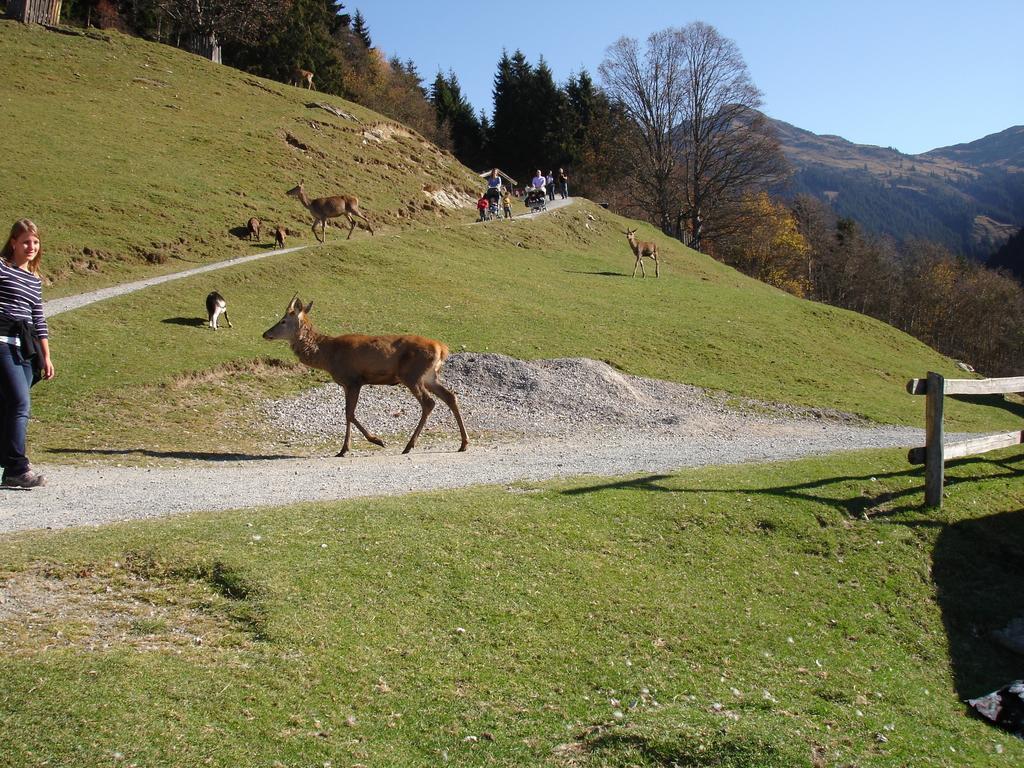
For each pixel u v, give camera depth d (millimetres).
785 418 20578
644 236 53031
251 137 41812
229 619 5449
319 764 4160
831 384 25406
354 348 12812
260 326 21297
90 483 9289
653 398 20516
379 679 5023
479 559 6801
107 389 15414
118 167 33406
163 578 5855
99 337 18375
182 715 4336
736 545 8070
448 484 9633
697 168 65688
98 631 5109
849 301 83000
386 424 16219
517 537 7344
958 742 5551
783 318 33969
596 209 55188
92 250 25828
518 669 5410
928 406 9516
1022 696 6172
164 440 13578
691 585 7148
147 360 17203
